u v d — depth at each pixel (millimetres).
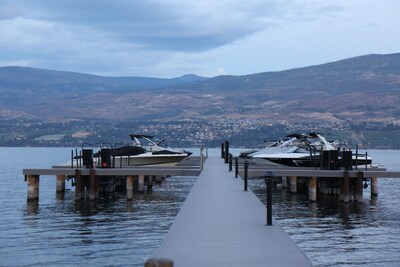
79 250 20484
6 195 40750
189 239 13172
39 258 19328
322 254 20250
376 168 37281
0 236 23156
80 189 32438
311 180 33438
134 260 19062
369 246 21609
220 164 43219
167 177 61438
